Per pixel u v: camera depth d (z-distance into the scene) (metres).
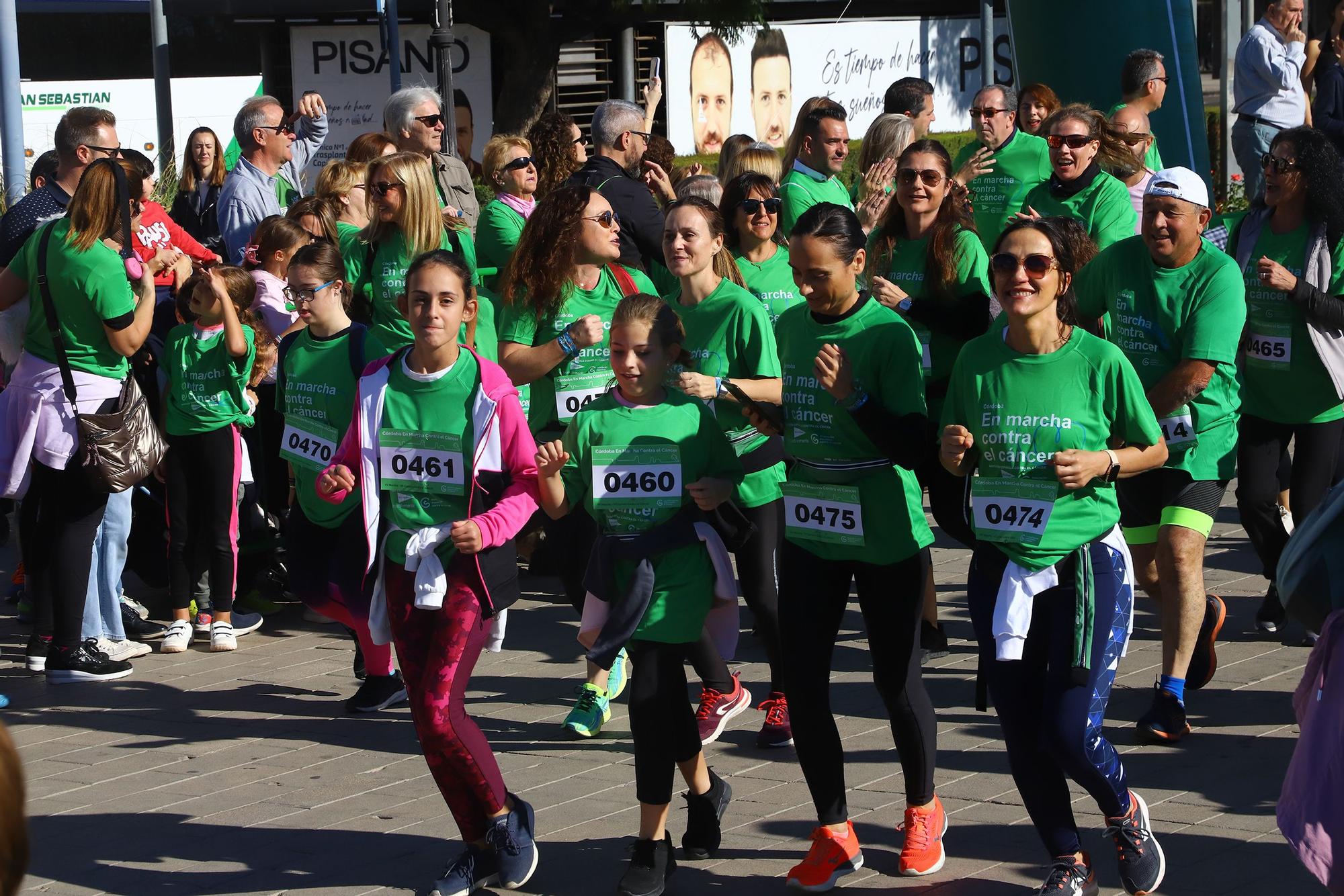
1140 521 9.04
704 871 7.20
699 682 10.27
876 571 6.96
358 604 9.50
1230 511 14.60
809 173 11.84
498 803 6.97
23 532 11.36
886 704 7.03
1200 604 8.72
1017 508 6.42
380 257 10.95
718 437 7.24
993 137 12.70
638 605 6.83
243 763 9.05
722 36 28.12
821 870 6.87
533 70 27.33
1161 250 8.52
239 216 14.39
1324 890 6.69
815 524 6.91
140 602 12.95
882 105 33.44
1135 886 6.56
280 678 10.86
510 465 7.07
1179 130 16.66
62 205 11.32
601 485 7.06
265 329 12.25
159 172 19.61
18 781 2.55
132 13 27.75
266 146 14.59
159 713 10.09
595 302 9.27
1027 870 7.04
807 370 7.05
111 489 10.48
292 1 27.44
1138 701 9.48
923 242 9.42
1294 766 5.65
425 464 7.06
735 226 10.16
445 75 16.66
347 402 9.55
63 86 26.69
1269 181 9.89
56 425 10.45
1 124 15.09
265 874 7.38
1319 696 5.60
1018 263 6.34
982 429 6.55
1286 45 19.03
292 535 9.89
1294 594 5.72
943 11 34.38
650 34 31.67
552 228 8.99
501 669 10.73
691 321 8.80
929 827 7.03
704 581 7.00
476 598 6.97
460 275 7.03
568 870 7.30
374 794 8.47
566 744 9.17
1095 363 6.41
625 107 11.96
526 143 12.98
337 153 28.88
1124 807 6.53
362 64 28.86
